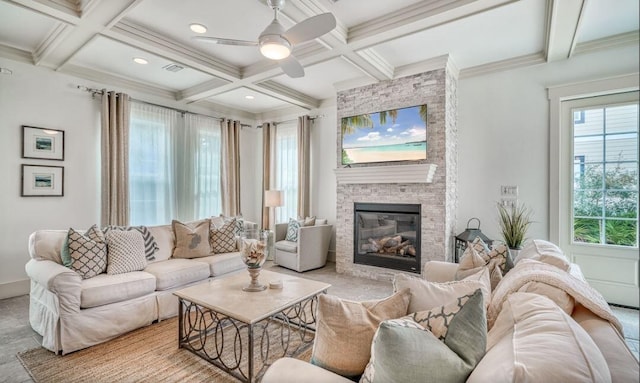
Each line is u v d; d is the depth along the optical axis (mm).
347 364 1270
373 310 1390
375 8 2969
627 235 3482
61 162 4195
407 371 940
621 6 2865
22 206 3902
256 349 2602
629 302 3455
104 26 3074
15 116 3848
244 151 6668
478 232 3951
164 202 5211
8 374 2229
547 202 3830
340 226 5055
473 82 4316
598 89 3523
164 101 5297
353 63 3902
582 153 3705
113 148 4500
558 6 2717
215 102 6023
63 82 4207
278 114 6551
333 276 4859
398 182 4395
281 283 2682
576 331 944
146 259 3521
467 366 1015
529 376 761
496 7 2742
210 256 4031
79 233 3020
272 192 5934
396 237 4566
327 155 5867
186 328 2975
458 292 1480
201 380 2188
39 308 2775
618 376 828
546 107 3840
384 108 4547
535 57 3861
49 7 2752
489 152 4199
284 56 2678
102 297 2707
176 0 2855
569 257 3758
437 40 3562
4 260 3773
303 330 2801
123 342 2717
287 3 2689
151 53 3641
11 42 3670
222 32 3408
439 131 4094
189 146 5586
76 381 2158
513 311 1251
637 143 3443
